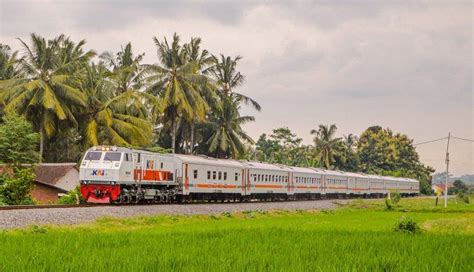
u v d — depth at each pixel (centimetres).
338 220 3669
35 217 2589
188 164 4369
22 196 3572
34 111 5100
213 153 7050
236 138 6744
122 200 3625
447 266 1449
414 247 1842
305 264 1438
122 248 1728
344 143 11800
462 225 3288
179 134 6862
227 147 6769
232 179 5047
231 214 3931
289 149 10388
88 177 3575
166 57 5866
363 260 1522
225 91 6819
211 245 1855
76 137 5912
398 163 13138
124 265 1373
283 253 1667
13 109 4672
